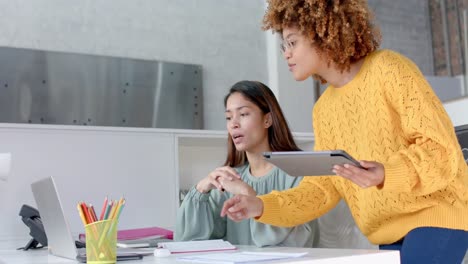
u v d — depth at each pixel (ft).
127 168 8.09
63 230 4.65
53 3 10.79
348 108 5.35
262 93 7.19
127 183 8.07
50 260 4.62
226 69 12.05
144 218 8.12
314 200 5.85
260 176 7.07
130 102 10.92
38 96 10.21
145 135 8.28
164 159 8.38
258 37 12.47
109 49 11.10
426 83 4.78
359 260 3.74
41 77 10.29
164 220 8.27
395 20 10.44
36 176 7.50
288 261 3.55
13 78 10.09
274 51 12.23
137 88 11.02
